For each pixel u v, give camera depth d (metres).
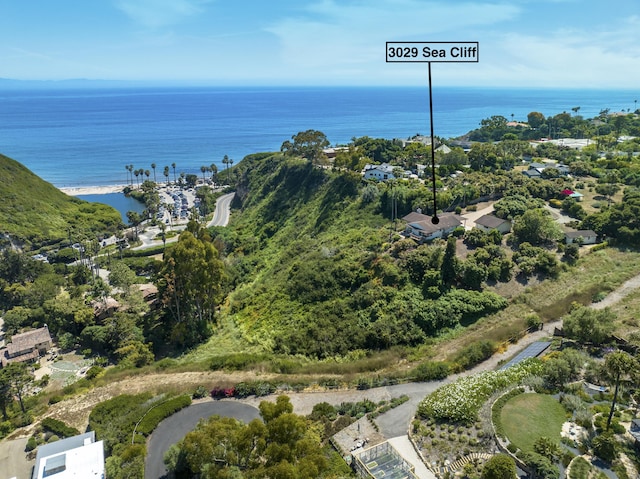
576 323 49.34
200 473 33.34
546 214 80.69
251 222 125.50
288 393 47.06
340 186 107.69
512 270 65.00
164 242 130.88
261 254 104.19
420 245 71.12
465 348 51.38
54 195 153.88
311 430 38.69
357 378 48.53
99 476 35.88
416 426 38.47
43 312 81.38
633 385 39.88
